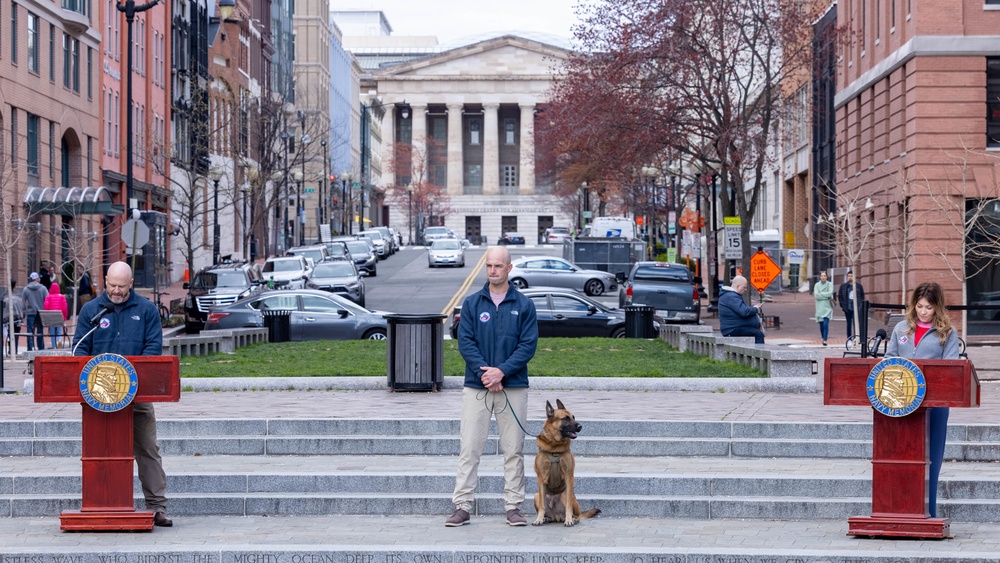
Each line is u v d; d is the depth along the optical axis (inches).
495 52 6230.3
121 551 406.9
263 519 479.8
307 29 4414.4
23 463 542.3
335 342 1119.0
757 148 1796.3
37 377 431.8
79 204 1615.4
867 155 1690.5
